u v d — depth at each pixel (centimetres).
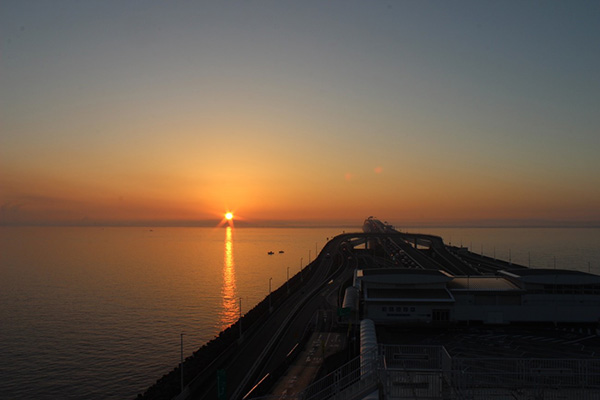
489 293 10656
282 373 7825
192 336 14150
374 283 11425
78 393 9856
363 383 4591
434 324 10381
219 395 6725
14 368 11344
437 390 4319
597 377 4875
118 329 14962
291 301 15262
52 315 17012
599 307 10375
